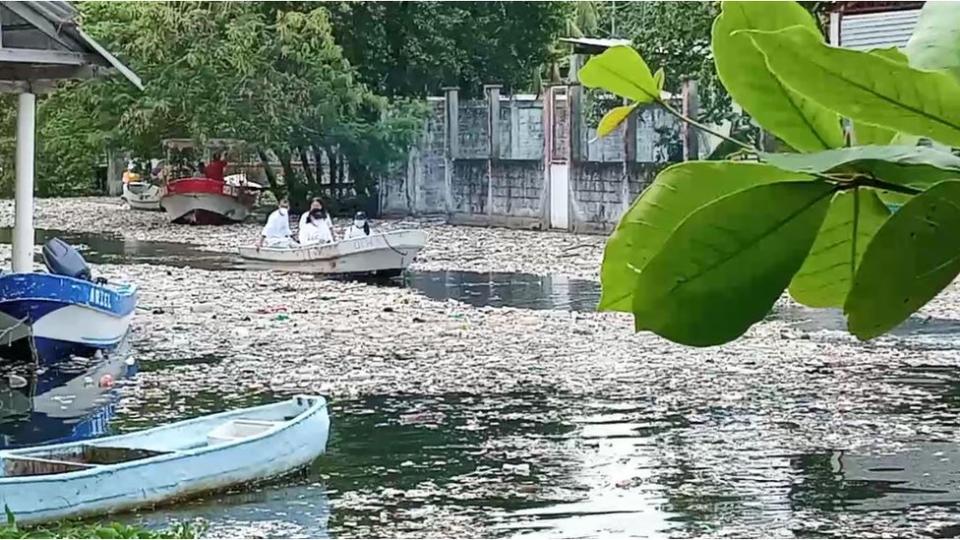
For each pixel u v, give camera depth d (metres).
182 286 20.95
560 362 13.70
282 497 8.41
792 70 0.84
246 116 30.98
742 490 8.52
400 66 33.47
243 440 8.52
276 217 24.23
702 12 22.25
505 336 15.60
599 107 28.11
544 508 8.13
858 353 13.97
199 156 36.59
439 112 32.69
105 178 45.31
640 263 0.98
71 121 34.75
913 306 0.87
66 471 8.20
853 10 20.47
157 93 31.31
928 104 0.83
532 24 33.41
